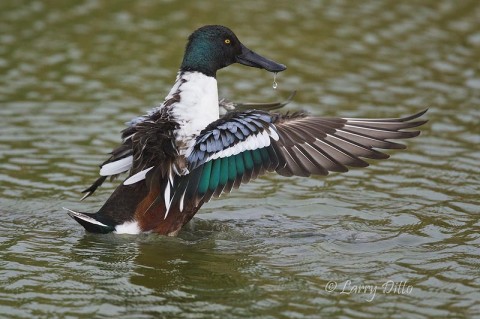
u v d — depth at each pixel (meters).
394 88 17.11
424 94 16.84
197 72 11.80
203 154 10.66
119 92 16.75
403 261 10.48
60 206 12.31
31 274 9.98
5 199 12.44
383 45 18.98
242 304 9.29
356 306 9.26
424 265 10.38
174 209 10.91
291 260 10.54
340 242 11.14
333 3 21.17
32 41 18.91
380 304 9.31
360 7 20.91
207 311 9.11
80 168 13.65
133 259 10.51
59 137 14.77
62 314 9.02
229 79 17.45
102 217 10.91
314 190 13.12
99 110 15.95
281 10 20.67
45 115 15.67
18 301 9.30
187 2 21.08
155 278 9.98
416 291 9.64
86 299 9.38
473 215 12.09
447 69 17.97
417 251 10.82
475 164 13.97
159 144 10.80
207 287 9.73
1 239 11.05
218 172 10.56
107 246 10.91
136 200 10.98
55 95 16.55
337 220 11.98
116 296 9.47
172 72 17.66
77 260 10.43
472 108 16.20
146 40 19.09
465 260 10.52
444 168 13.84
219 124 10.80
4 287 9.62
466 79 17.52
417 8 20.86
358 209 12.36
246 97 16.42
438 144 14.76
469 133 15.17
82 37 19.20
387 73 17.78
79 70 17.69
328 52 18.62
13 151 14.16
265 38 19.05
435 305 9.31
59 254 10.61
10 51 18.38
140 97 16.53
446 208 12.34
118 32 19.50
